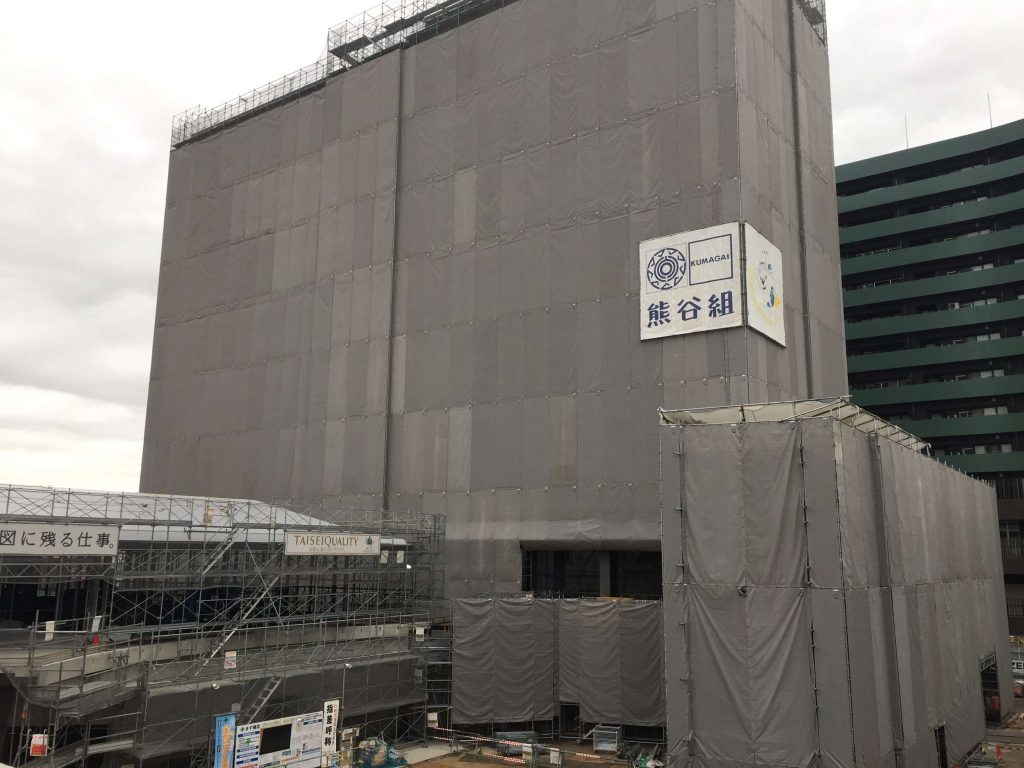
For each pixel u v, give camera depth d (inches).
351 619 1481.3
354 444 1883.6
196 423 2218.3
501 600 1413.6
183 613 1344.7
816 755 945.5
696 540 1048.2
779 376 1542.8
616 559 1587.1
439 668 1502.2
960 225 3398.1
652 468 1485.0
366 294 1935.3
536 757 1273.4
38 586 1306.6
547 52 1750.7
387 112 1982.0
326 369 1973.4
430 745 1373.0
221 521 1530.5
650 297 1533.0
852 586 986.1
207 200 2343.8
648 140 1590.8
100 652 1125.1
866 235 3531.0
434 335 1813.5
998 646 1733.5
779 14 1776.6
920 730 1115.9
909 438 1393.9
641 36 1635.1
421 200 1893.5
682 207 1528.1
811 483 999.0
